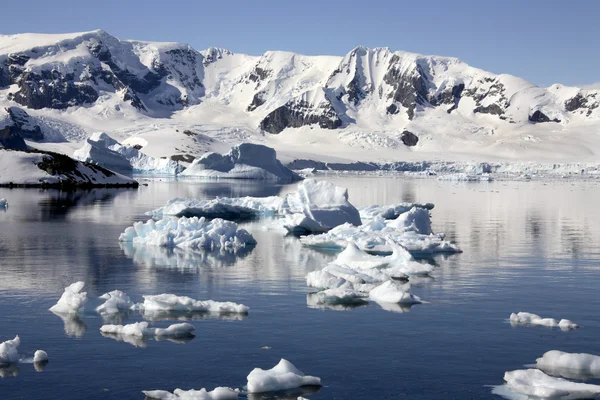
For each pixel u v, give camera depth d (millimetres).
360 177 163000
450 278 21922
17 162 81562
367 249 28250
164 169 164125
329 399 11180
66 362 12898
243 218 45344
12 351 13031
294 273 22656
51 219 41562
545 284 20875
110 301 16969
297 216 35625
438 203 63125
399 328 15406
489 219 45188
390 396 11328
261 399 11133
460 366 12805
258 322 15867
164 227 31719
